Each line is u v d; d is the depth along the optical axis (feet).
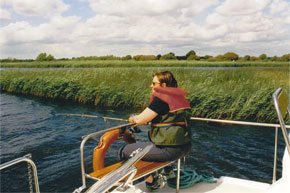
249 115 32.58
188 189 8.44
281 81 46.21
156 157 7.07
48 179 17.65
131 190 8.24
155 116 6.98
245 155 21.57
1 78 64.64
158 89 7.02
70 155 21.86
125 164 5.89
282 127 5.21
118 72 55.98
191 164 19.90
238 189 8.38
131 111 38.70
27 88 56.95
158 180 8.08
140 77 51.49
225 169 19.03
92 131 28.73
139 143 7.59
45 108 41.60
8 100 49.37
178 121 7.02
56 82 51.31
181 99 7.17
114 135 7.71
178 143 6.99
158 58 275.80
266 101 32.37
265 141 24.89
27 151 22.85
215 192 8.21
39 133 28.19
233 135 26.76
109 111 38.78
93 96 44.60
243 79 47.91
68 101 47.42
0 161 20.66
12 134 27.84
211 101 33.14
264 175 18.13
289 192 5.12
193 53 284.61
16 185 16.83
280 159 20.68
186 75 52.29
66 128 30.07
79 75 53.98
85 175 6.91
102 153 7.42
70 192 16.06
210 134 27.14
